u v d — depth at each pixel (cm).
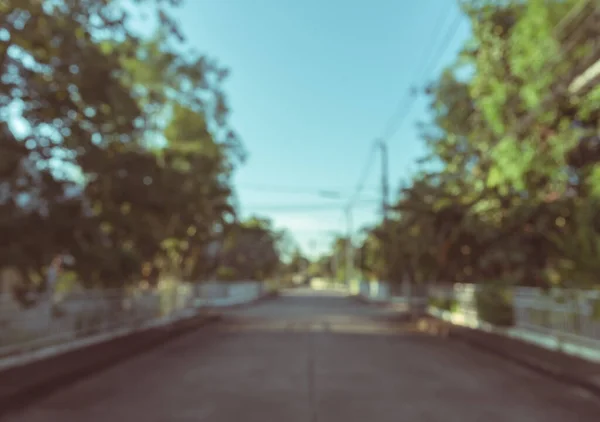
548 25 1374
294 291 8825
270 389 859
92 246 1334
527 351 1202
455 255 2017
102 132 1344
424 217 2033
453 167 2002
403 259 3073
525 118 1454
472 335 1538
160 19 1070
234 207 2230
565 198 1573
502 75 1617
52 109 1172
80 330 1330
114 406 750
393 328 2030
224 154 2355
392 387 880
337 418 676
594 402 784
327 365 1106
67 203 1291
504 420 680
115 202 1472
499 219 1722
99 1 1026
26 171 1249
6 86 1100
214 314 2558
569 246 1409
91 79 1162
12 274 1730
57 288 1591
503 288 1609
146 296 1906
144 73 1769
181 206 1596
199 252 3089
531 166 1527
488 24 1625
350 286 7112
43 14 965
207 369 1066
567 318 1212
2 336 987
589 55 1133
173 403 764
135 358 1237
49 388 859
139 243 1619
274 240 6212
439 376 991
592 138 1520
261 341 1561
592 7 1170
